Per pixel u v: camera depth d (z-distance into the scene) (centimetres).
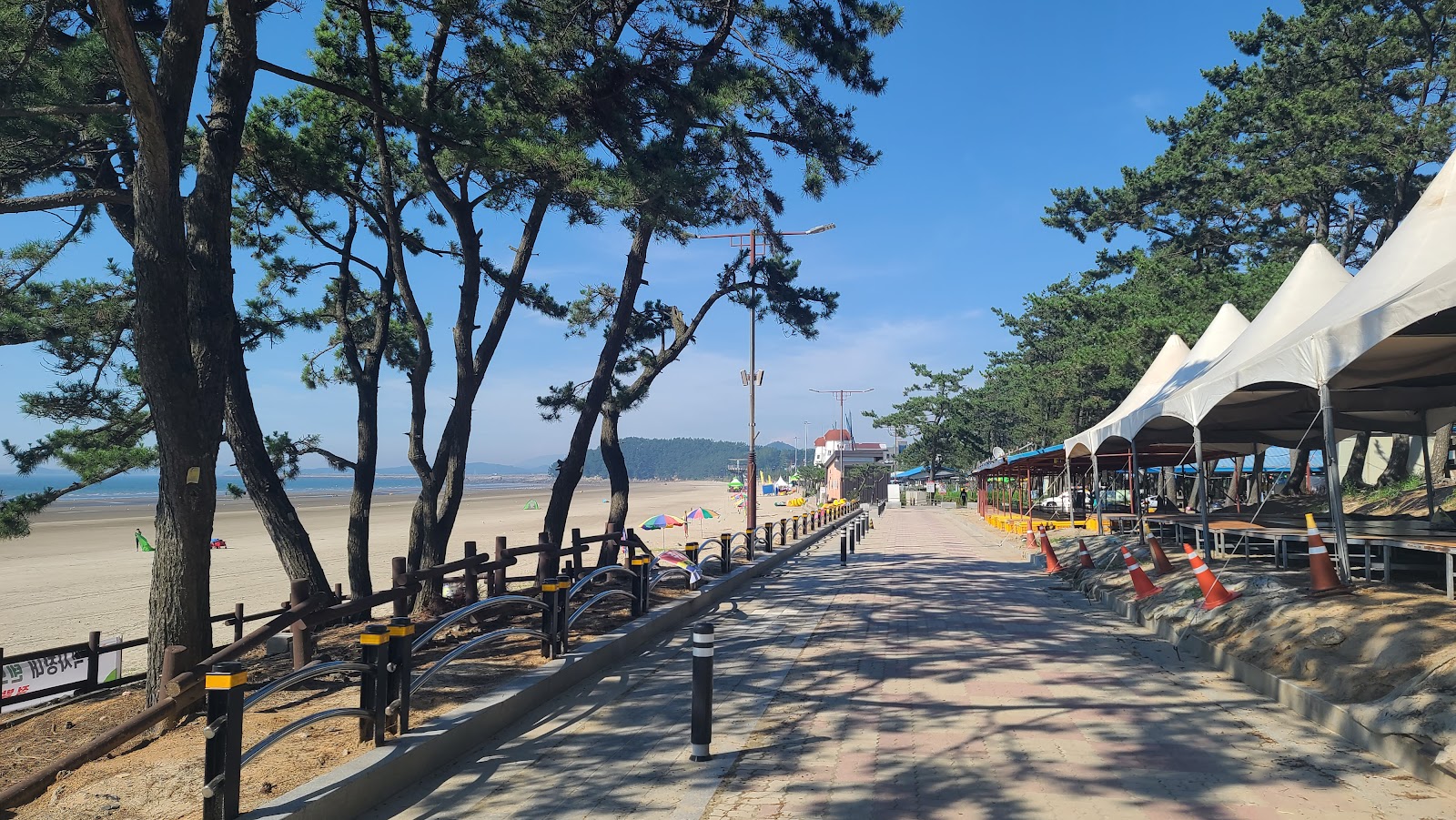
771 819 506
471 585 1109
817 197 1614
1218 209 2925
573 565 1323
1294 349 1017
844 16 1467
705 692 630
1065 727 686
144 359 697
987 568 2127
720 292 1888
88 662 843
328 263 1372
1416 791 521
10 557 3114
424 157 1228
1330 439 960
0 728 708
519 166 993
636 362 1912
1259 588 1047
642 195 1045
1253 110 2830
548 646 908
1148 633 1148
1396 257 1012
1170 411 1393
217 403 750
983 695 800
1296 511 2272
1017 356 6444
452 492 1273
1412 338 962
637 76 1166
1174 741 641
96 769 573
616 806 534
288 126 1270
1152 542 1461
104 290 1151
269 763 564
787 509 6662
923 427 7088
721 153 1449
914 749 637
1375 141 2334
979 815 503
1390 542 970
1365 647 733
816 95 1502
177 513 725
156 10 1003
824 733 686
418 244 1462
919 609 1404
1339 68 2675
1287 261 2792
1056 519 3422
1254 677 804
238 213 1329
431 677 742
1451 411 1506
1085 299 3591
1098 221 3316
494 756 643
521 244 1382
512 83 1041
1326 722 664
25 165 909
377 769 546
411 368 1641
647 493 13675
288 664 897
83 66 802
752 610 1434
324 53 1213
